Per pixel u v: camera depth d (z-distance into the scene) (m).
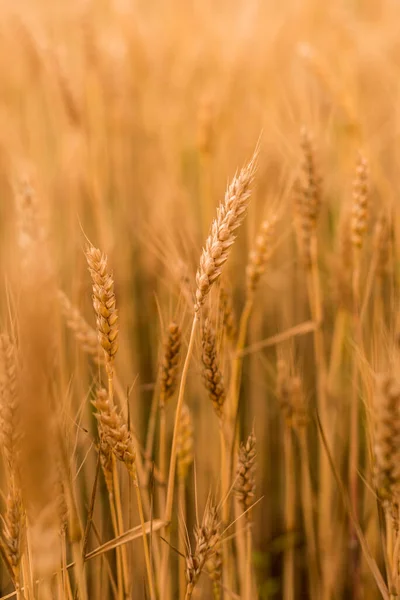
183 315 1.06
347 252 1.23
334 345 1.26
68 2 2.08
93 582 1.19
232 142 1.69
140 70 1.97
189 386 1.33
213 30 2.32
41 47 1.51
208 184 1.38
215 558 1.05
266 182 1.37
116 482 1.00
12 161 1.53
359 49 1.86
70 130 1.65
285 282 1.50
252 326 1.38
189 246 1.17
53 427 0.91
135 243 1.70
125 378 1.32
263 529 1.38
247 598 1.07
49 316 0.88
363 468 1.29
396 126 1.48
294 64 1.81
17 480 0.94
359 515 1.26
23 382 0.89
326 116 1.45
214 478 1.25
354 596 1.20
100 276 0.95
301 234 1.19
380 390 0.94
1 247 1.40
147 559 0.99
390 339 1.06
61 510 0.95
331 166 1.47
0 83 1.97
